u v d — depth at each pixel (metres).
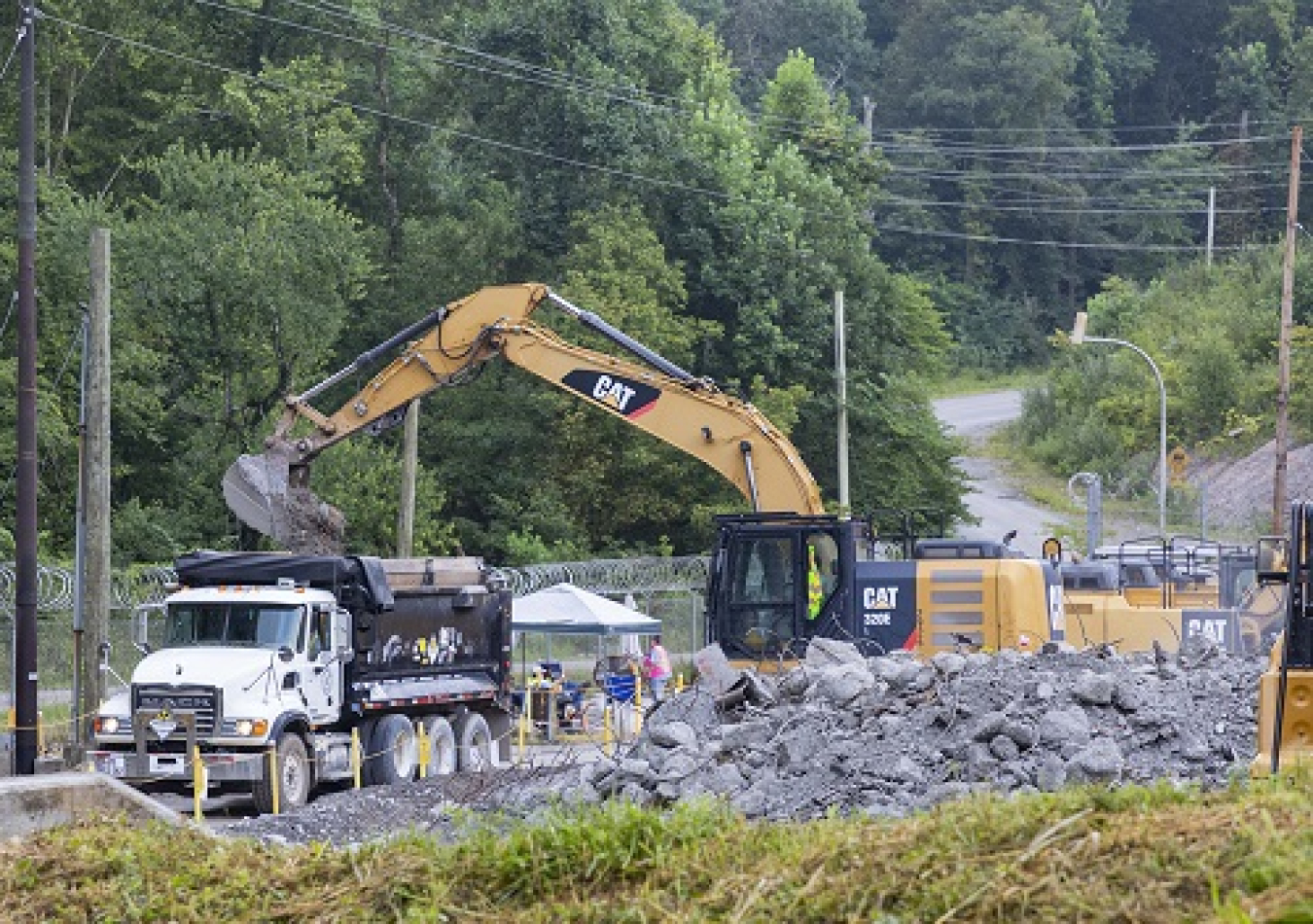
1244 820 17.75
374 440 106.31
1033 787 32.47
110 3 117.94
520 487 117.31
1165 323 180.38
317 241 102.75
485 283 120.88
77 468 97.06
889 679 38.69
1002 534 138.38
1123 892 16.84
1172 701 36.25
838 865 18.73
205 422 103.69
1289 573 27.69
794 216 127.75
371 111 126.44
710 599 54.94
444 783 43.91
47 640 74.94
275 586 52.62
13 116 113.81
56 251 97.12
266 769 48.72
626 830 21.09
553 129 127.12
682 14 157.12
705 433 56.03
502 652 59.88
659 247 120.19
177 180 103.69
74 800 26.78
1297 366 157.50
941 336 134.75
